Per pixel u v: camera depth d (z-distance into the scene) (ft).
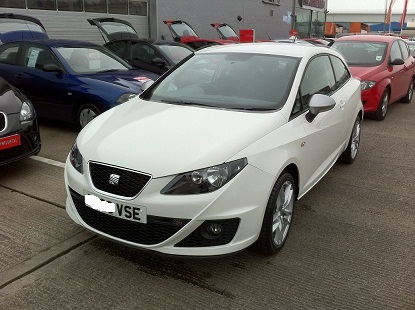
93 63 21.74
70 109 20.24
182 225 8.55
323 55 14.43
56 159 16.99
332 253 10.62
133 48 30.53
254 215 9.07
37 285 9.09
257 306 8.61
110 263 9.93
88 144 9.87
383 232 11.82
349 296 8.98
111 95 18.86
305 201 13.80
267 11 77.61
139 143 9.38
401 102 33.40
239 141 9.29
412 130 24.16
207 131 9.69
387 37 29.60
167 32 55.57
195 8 59.67
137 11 52.60
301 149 10.91
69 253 10.30
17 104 14.74
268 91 11.60
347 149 16.88
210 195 8.56
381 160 18.44
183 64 13.93
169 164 8.66
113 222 9.25
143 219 8.68
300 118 11.28
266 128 10.00
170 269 9.76
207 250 8.77
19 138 14.38
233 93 11.79
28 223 11.69
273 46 13.80
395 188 15.17
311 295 8.98
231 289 9.11
